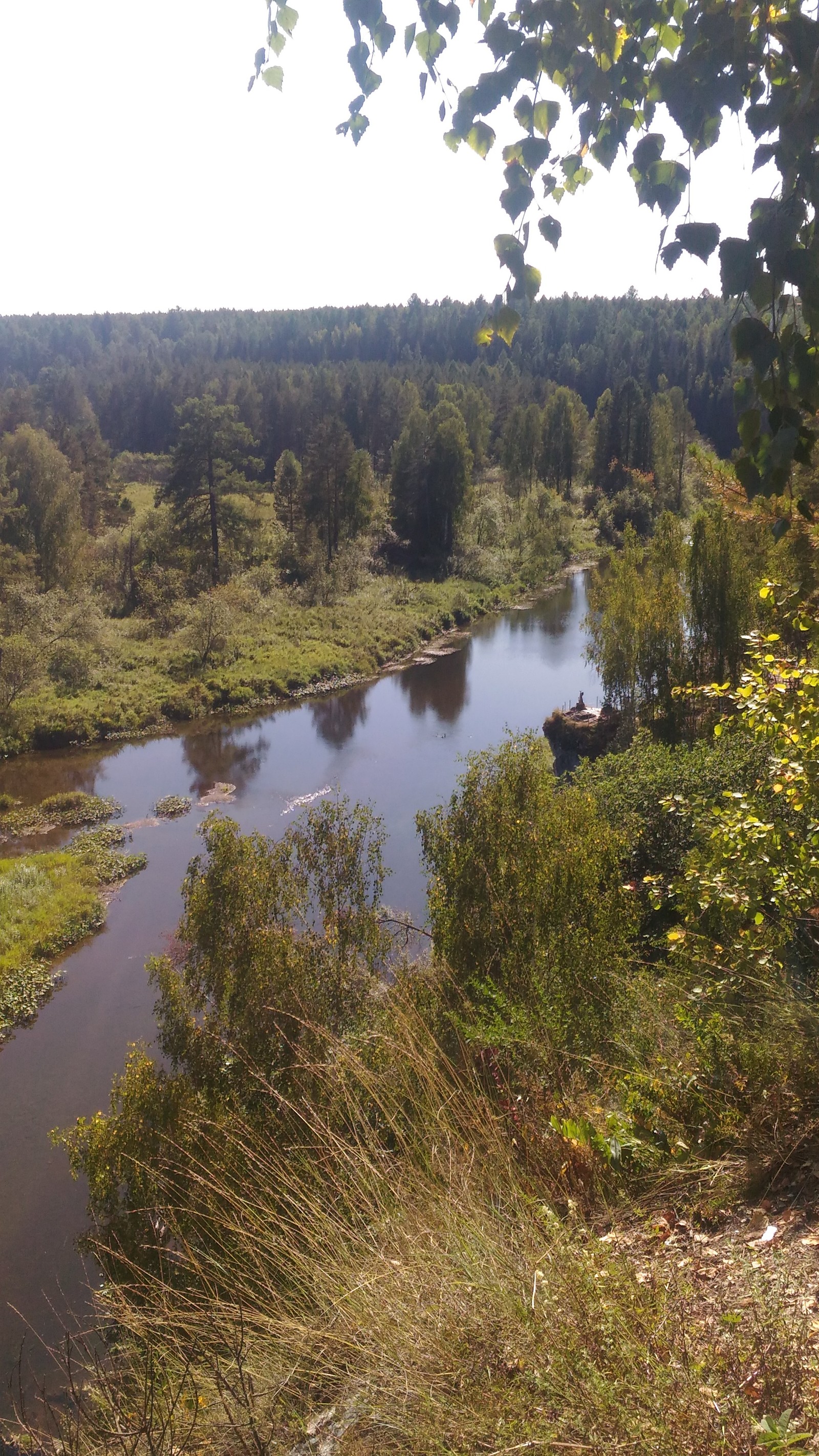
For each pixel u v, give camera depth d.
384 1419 2.14
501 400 105.12
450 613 50.38
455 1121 3.41
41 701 33.59
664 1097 3.68
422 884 19.22
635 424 86.50
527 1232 2.57
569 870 7.93
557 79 2.21
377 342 150.12
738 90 1.87
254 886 10.73
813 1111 3.27
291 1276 2.84
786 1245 2.60
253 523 62.34
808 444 1.94
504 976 6.12
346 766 28.59
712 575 23.62
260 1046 8.73
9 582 40.72
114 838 23.42
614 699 26.33
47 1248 11.00
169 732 32.97
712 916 5.00
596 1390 1.81
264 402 98.44
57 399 105.81
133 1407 2.65
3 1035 15.36
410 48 2.21
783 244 1.80
